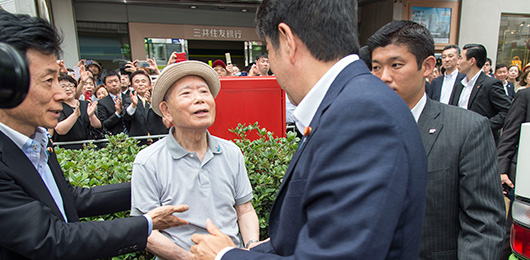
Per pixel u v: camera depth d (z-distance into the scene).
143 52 8.88
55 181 1.15
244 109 2.65
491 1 9.78
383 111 0.63
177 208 1.14
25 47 0.87
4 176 0.86
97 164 1.82
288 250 0.75
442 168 1.19
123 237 1.00
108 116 4.02
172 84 1.26
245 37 9.94
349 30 0.77
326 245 0.60
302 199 0.70
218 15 9.48
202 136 1.34
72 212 1.18
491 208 1.11
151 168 1.27
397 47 1.21
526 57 10.73
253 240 1.35
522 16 10.31
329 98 0.74
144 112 3.66
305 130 0.75
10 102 0.48
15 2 4.01
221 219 1.33
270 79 2.66
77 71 5.61
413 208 0.63
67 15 7.58
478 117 1.19
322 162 0.64
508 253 1.97
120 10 8.49
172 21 9.05
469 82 3.79
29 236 0.85
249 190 1.49
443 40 9.80
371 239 0.56
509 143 2.31
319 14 0.74
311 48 0.76
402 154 0.60
